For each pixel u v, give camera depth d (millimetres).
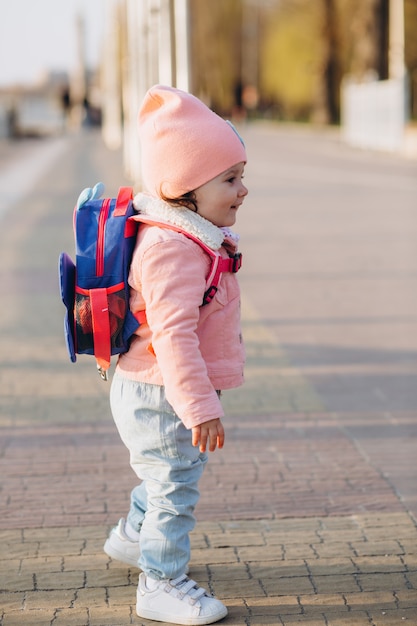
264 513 3877
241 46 71750
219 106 72125
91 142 43062
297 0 48188
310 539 3641
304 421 5059
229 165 2893
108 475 4305
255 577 3348
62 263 2867
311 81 55094
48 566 3432
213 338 2963
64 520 3820
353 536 3666
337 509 3920
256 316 7621
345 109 37344
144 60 15531
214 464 4422
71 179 21141
